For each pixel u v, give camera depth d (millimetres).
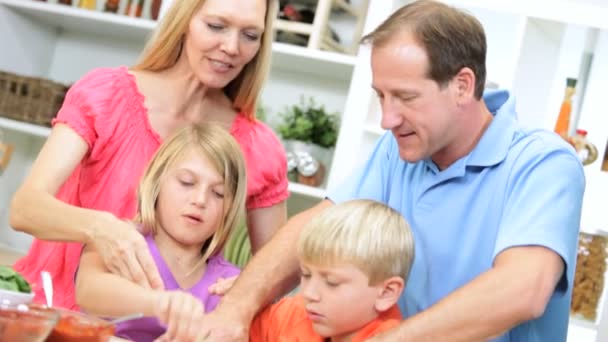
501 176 1657
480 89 1617
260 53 2154
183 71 2115
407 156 1610
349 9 3582
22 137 4254
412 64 1514
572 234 1545
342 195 1884
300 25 3545
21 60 4156
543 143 1646
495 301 1422
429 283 1711
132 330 1771
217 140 1918
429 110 1544
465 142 1675
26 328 1160
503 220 1600
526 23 3125
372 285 1550
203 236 1911
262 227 2266
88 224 1754
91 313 1688
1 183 4207
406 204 1785
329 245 1529
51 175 1957
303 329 1640
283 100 3846
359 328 1578
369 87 3299
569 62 3301
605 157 3221
